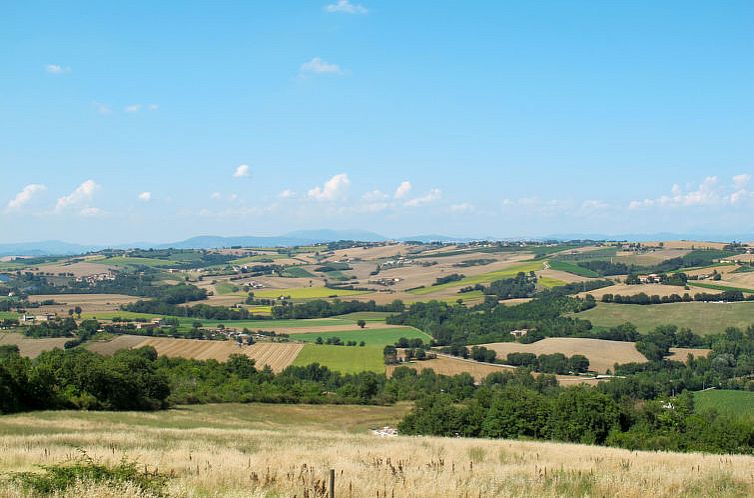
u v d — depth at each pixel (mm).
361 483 16906
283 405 87250
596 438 53531
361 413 85188
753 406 88062
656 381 100562
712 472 22094
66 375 68312
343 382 109625
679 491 18125
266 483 17031
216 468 19750
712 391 98750
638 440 50406
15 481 15352
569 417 55406
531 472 21016
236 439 37250
